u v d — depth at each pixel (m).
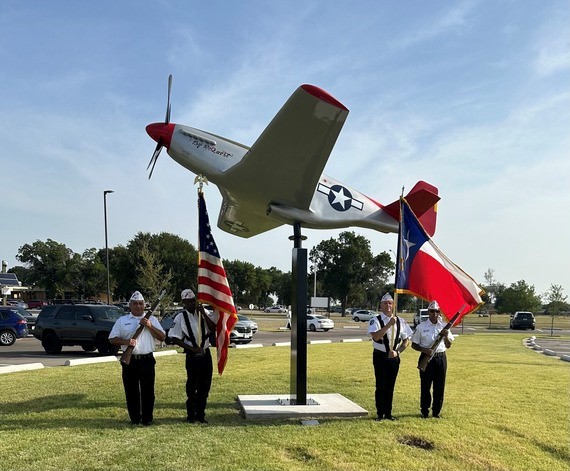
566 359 14.98
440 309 7.34
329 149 7.45
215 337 7.46
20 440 5.72
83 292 75.56
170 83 9.62
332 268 77.56
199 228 7.39
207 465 5.00
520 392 9.17
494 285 69.38
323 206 8.69
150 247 51.28
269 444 5.72
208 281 7.18
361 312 53.78
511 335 28.61
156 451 5.39
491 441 6.14
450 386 9.77
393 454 5.55
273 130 7.24
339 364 12.72
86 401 7.85
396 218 9.38
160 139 9.30
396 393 9.02
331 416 7.11
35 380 9.76
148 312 6.63
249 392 8.80
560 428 6.76
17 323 20.12
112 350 15.91
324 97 6.77
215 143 9.12
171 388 9.09
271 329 33.00
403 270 7.39
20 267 105.62
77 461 5.05
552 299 42.94
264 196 8.47
